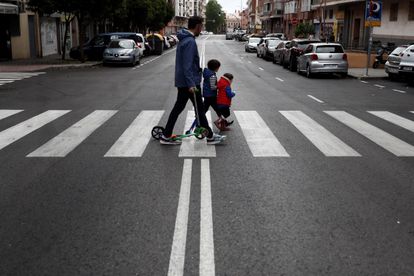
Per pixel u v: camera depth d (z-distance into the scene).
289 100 13.79
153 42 42.25
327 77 22.33
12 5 30.08
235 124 9.89
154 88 16.47
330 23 50.44
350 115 11.19
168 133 7.88
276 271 3.76
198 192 5.58
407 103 13.48
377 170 6.56
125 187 5.77
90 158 7.10
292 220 4.78
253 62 32.44
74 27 45.22
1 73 22.56
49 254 4.05
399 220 4.82
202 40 94.12
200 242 4.26
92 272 3.74
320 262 3.91
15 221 4.76
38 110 11.56
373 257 4.01
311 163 6.88
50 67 25.36
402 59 19.08
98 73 22.95
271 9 91.00
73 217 4.84
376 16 21.05
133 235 4.40
